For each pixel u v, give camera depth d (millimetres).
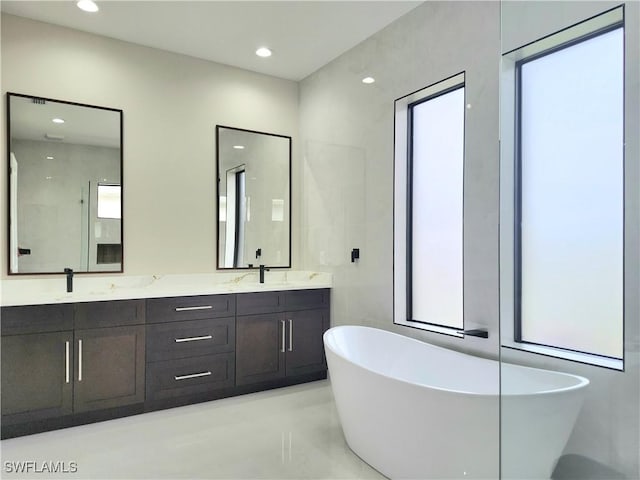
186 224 3834
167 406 3285
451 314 3105
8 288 3096
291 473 2336
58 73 3311
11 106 3145
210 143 3967
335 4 3055
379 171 3467
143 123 3646
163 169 3732
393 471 2256
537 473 1814
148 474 2307
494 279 2572
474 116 2693
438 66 2939
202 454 2539
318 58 3951
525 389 1903
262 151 4258
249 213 4172
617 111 1902
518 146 2254
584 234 1994
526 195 2223
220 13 3166
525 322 2119
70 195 3340
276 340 3789
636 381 1767
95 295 3004
